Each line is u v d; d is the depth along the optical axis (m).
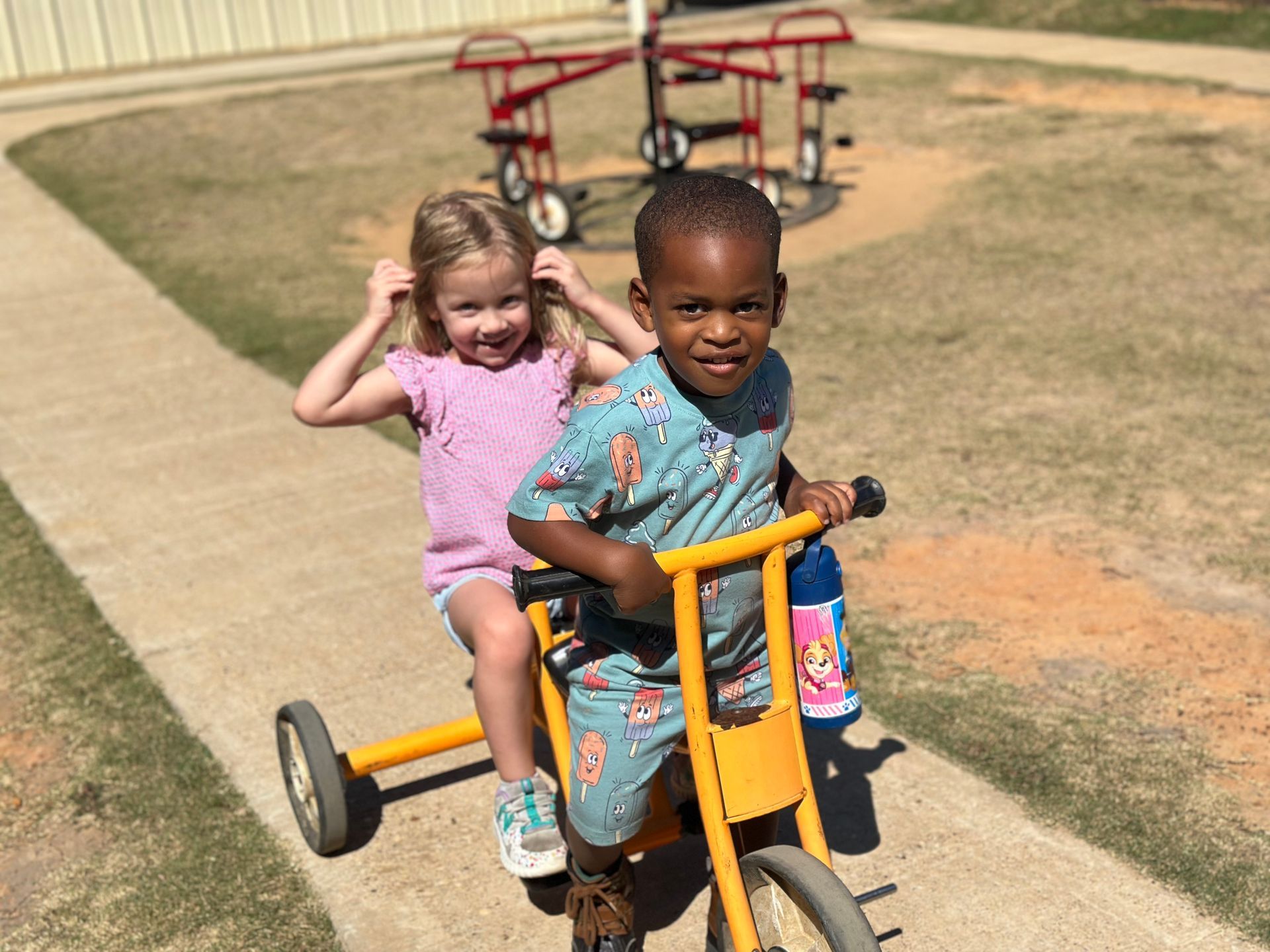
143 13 19.20
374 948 2.81
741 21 20.50
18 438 6.18
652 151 11.05
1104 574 4.29
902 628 4.01
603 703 2.34
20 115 15.48
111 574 4.71
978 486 5.01
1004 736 3.42
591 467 2.13
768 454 2.27
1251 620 3.97
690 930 2.79
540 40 19.95
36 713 3.83
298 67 18.44
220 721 3.73
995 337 6.80
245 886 3.04
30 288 8.90
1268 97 12.34
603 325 2.93
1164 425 5.51
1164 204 9.18
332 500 5.25
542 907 2.91
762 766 2.22
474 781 3.40
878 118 12.98
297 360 7.07
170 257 9.47
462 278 2.74
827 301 7.62
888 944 2.71
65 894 3.06
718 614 2.27
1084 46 15.88
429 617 4.26
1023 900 2.82
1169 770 3.25
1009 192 9.85
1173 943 2.67
